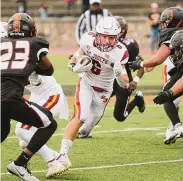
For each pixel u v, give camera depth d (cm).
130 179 1883
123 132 2653
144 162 2105
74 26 8006
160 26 2238
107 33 2009
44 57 1769
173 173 1958
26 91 3831
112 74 2111
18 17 1770
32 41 1753
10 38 1770
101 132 2648
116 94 2522
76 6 8556
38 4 8831
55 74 5016
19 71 1712
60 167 1880
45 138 1748
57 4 8938
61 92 1983
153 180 1870
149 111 3216
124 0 8938
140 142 2438
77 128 2009
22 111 1711
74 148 2320
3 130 1728
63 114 2000
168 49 2194
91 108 2195
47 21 8000
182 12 2220
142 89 4069
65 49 7712
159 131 2678
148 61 2217
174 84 2136
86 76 2100
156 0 8769
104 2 8900
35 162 2091
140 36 7794
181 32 2041
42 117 1728
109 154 2227
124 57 2064
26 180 1758
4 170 1977
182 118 2997
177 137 2330
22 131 1892
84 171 1983
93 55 2056
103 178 1895
